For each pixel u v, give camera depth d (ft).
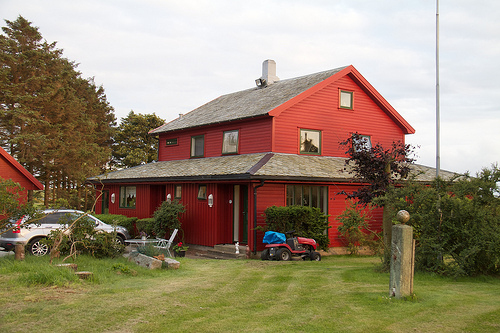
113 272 33.45
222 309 23.50
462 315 21.48
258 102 71.26
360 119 71.82
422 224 34.12
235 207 61.26
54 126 108.99
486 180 33.24
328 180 56.49
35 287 26.76
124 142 158.61
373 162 40.55
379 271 35.37
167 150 84.53
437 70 44.11
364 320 21.04
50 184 126.62
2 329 19.29
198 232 62.80
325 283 30.50
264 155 60.64
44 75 109.81
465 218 32.68
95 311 22.36
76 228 40.55
